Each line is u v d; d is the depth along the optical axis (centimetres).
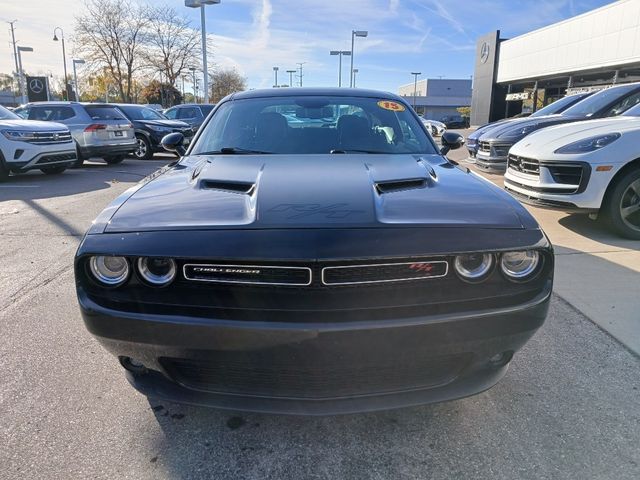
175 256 173
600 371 258
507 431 213
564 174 477
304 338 169
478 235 180
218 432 215
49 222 593
